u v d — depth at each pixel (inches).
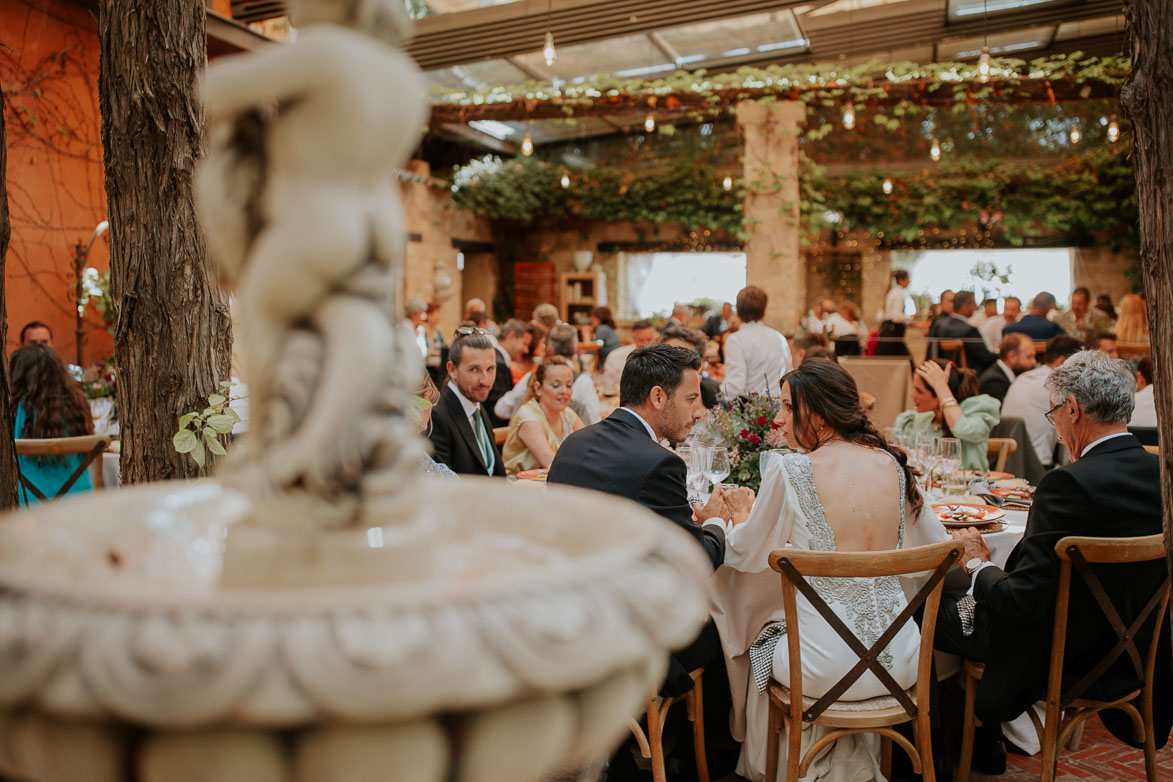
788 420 122.6
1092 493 105.0
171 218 92.9
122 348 94.7
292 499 31.3
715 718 133.3
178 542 39.4
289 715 23.9
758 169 470.6
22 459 150.8
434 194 596.4
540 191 658.8
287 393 31.4
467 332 159.8
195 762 25.0
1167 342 83.7
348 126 30.6
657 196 654.5
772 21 469.4
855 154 628.1
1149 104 83.0
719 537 113.9
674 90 462.3
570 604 27.8
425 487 44.4
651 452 109.2
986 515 131.1
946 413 185.8
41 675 24.3
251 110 32.3
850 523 107.5
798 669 100.2
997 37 519.8
